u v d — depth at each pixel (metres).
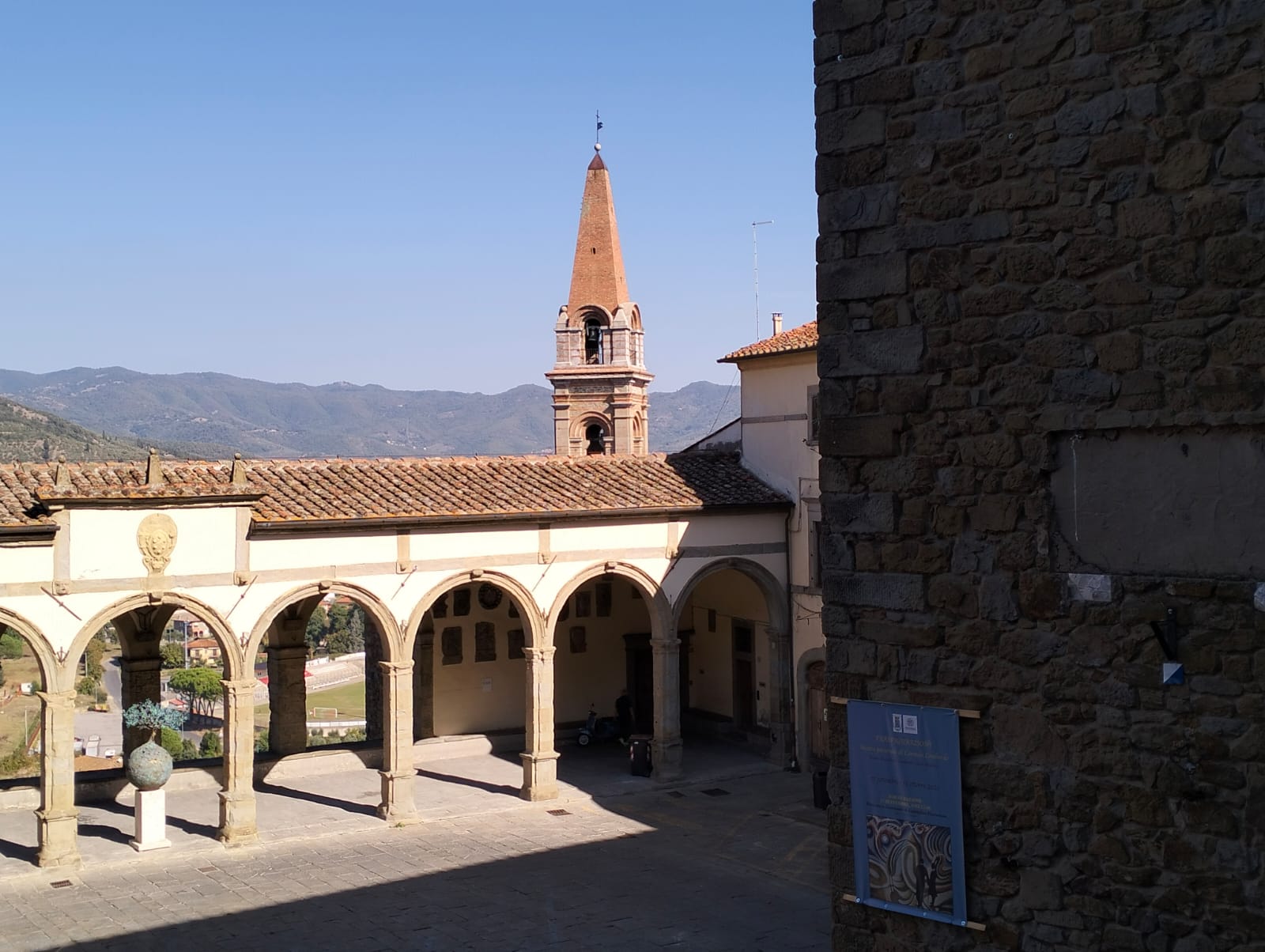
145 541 24.52
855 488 9.91
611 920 21.34
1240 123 7.89
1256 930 7.85
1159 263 8.26
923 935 9.55
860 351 9.83
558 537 29.80
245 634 25.72
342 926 20.95
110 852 24.86
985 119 9.05
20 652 96.50
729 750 34.47
